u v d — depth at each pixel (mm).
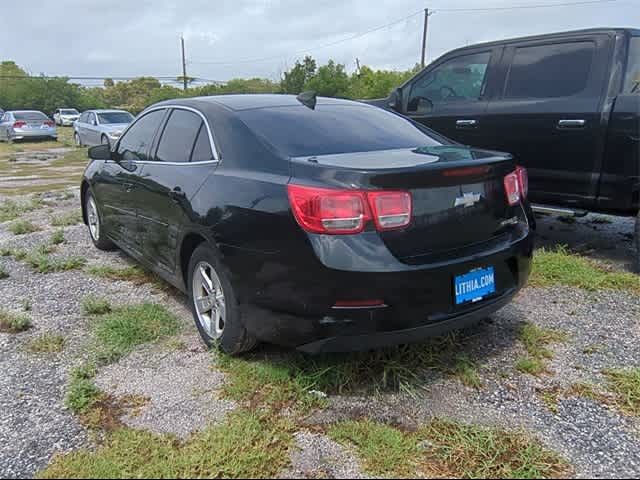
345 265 2477
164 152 3895
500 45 5391
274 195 2725
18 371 3080
